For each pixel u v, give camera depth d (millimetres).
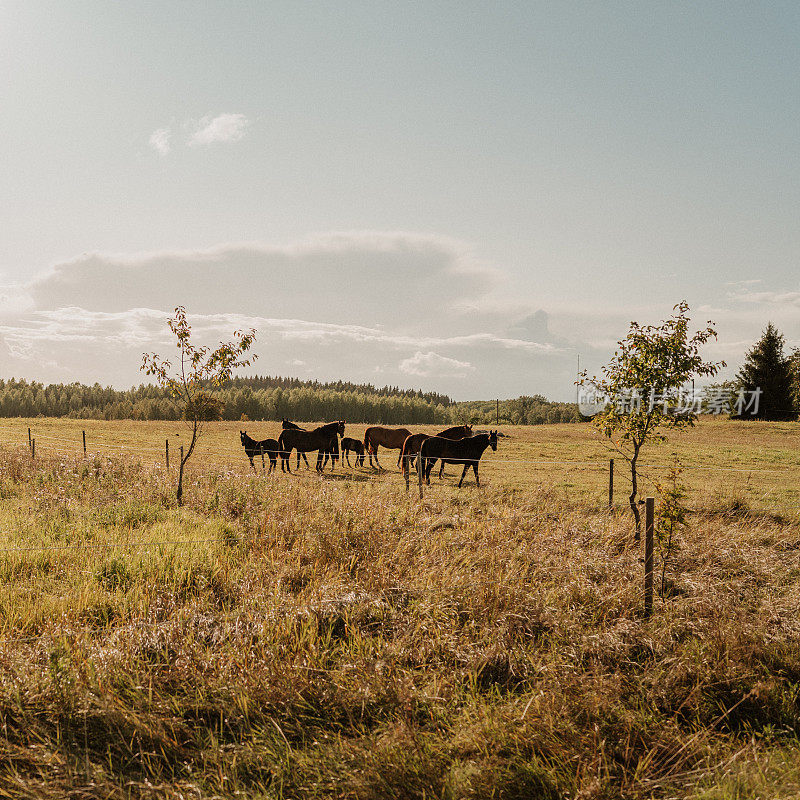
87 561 7801
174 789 3803
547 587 7363
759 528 10867
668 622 6438
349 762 4133
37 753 4031
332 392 177375
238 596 6867
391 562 7957
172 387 13820
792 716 4801
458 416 174500
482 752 4250
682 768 4254
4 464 17750
